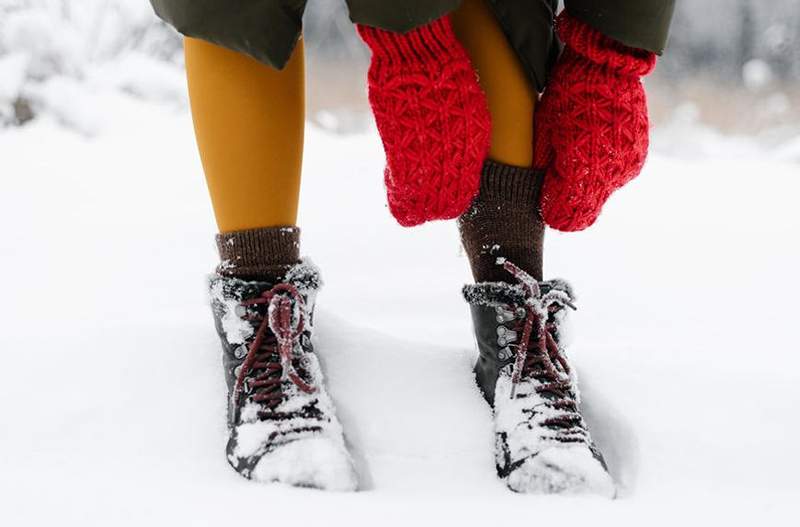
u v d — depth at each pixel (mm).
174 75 3672
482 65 1318
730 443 1259
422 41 1225
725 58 7547
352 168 3010
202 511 1016
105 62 3629
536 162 1342
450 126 1239
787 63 7477
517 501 1094
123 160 3021
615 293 1944
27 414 1294
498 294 1310
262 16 1165
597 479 1160
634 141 1314
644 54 1296
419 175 1256
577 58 1310
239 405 1243
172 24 1210
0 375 1354
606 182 1316
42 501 1041
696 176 3264
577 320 1773
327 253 2230
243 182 1285
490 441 1283
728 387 1354
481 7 1322
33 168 2895
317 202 2652
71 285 2010
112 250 2256
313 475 1135
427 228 2420
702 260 2305
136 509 1020
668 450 1250
